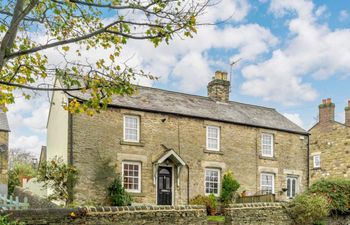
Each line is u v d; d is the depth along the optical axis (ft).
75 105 34.12
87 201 65.87
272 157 90.63
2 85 34.58
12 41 30.50
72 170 66.54
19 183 100.89
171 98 87.76
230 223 60.59
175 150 79.51
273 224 64.59
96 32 31.86
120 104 75.31
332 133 110.93
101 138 72.64
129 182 74.79
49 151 83.82
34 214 43.98
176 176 79.20
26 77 34.14
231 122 86.69
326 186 71.51
